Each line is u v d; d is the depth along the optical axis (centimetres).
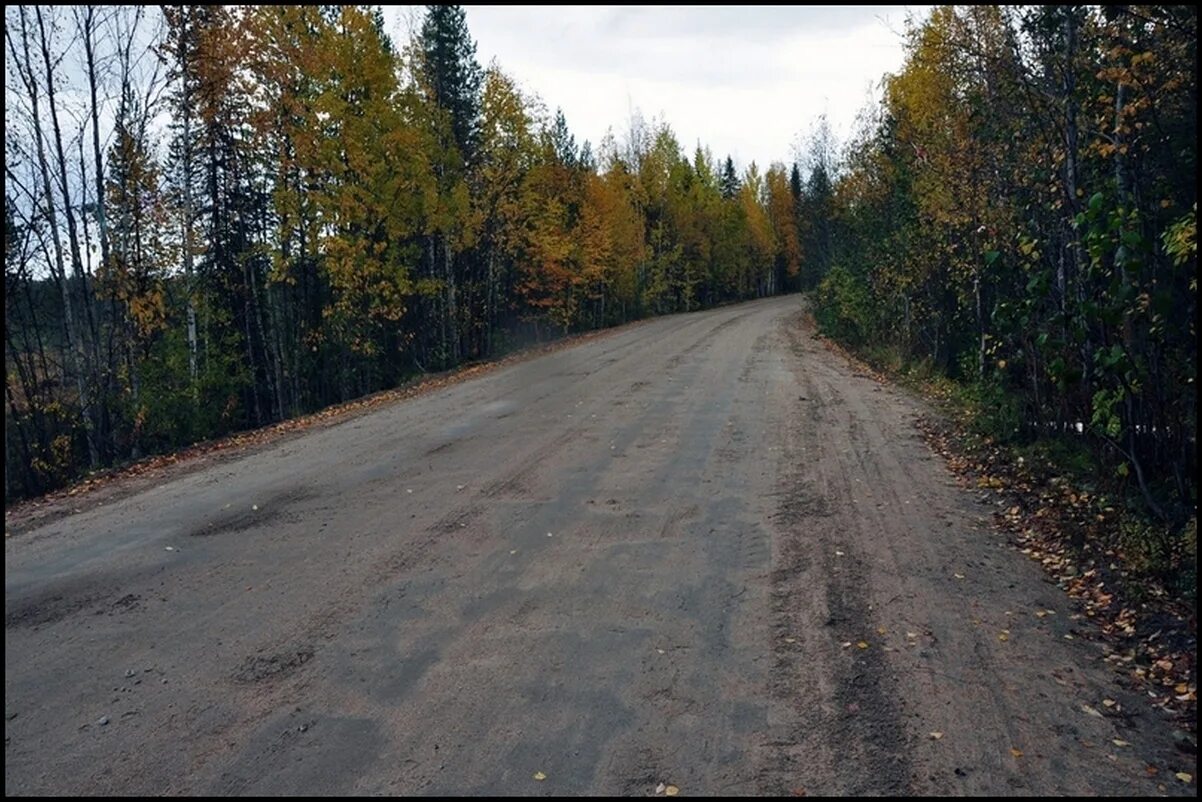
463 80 3353
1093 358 672
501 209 2758
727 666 425
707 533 649
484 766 341
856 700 387
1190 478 617
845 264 2603
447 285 2711
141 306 1689
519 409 1326
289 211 2042
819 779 325
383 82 2183
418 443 1070
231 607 531
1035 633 459
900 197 1767
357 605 524
